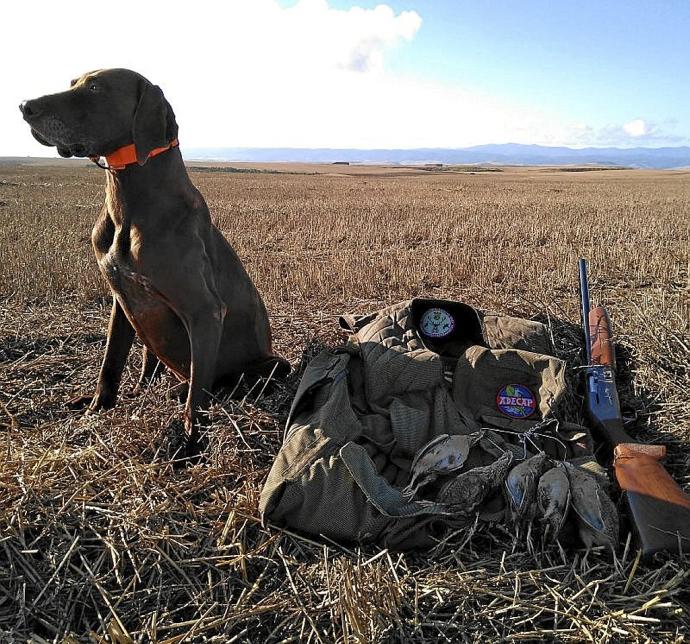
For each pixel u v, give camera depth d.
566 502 0.97
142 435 1.25
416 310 1.47
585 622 0.84
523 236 4.41
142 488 1.06
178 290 1.23
